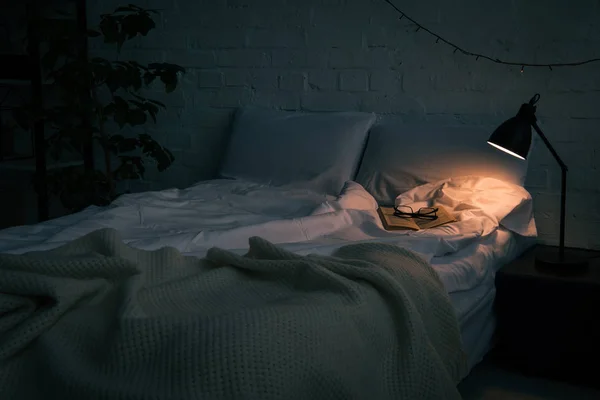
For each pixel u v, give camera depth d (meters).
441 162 2.94
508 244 2.66
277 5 3.51
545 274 2.46
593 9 2.86
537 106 3.01
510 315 2.50
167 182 3.97
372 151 3.14
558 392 2.38
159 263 1.73
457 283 2.10
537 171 3.05
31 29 3.47
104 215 2.33
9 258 1.55
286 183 3.18
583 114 2.93
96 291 1.54
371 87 3.35
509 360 2.54
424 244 2.17
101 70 3.36
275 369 1.28
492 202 2.59
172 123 3.89
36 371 1.38
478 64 3.10
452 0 3.12
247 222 2.48
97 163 4.11
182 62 3.80
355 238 2.33
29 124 3.46
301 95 3.52
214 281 1.63
